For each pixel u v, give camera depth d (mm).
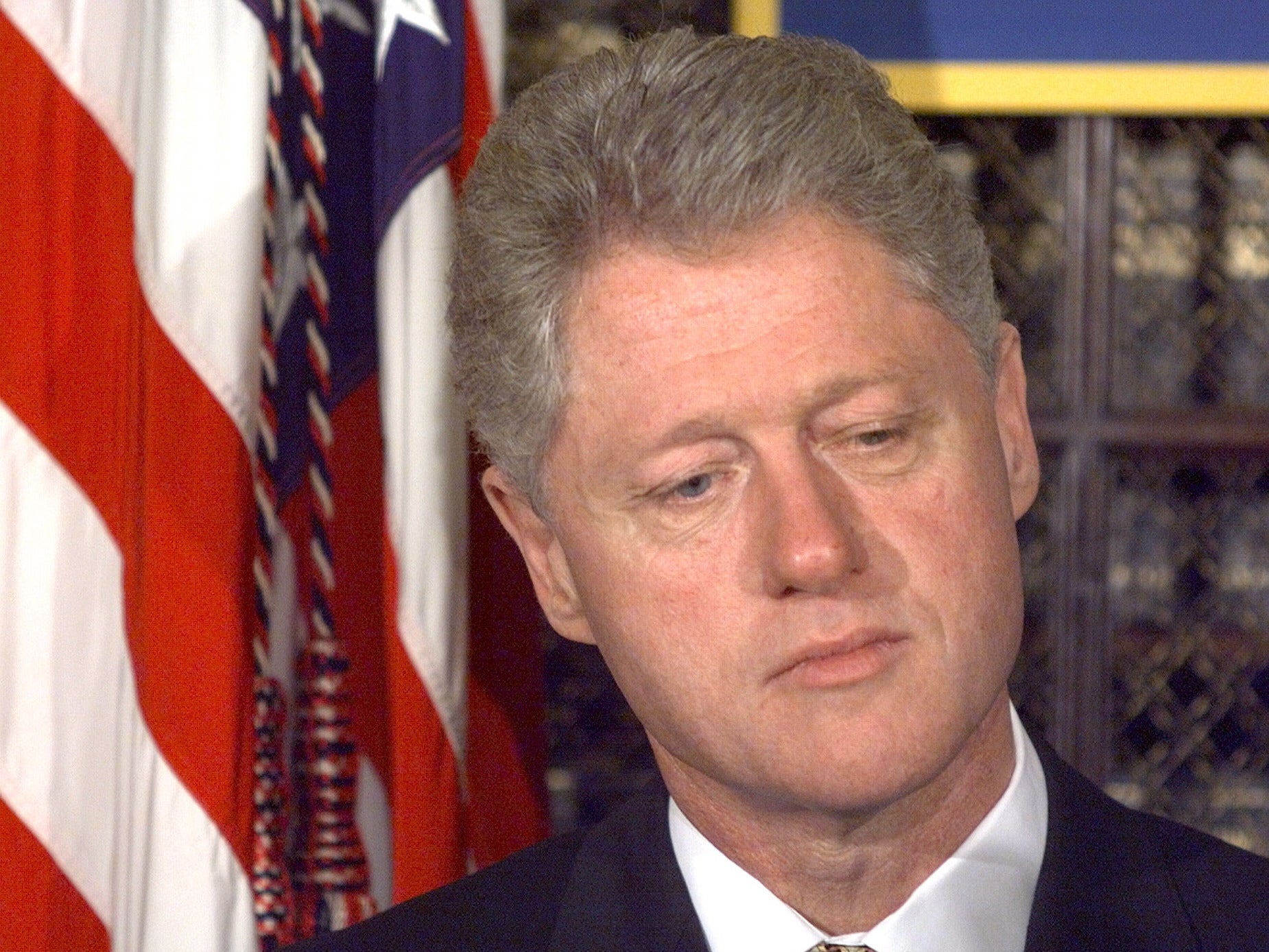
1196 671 7355
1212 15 6930
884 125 2697
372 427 5879
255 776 5105
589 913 3178
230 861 4973
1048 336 7332
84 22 5285
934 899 2844
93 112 5277
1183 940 2859
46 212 5223
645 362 2605
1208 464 7379
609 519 2742
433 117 5410
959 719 2619
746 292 2561
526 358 2781
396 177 5406
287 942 5215
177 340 5082
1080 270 7273
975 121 7289
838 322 2557
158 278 5098
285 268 5613
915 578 2596
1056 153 7305
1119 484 7402
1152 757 7336
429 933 3363
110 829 5180
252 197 5160
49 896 5094
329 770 5367
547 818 6023
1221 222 7410
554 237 2713
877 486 2609
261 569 5359
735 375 2555
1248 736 7344
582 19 7250
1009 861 2914
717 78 2646
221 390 5094
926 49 6977
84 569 5188
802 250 2566
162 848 4953
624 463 2672
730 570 2641
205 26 5164
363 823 5746
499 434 2957
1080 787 3143
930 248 2646
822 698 2598
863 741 2584
